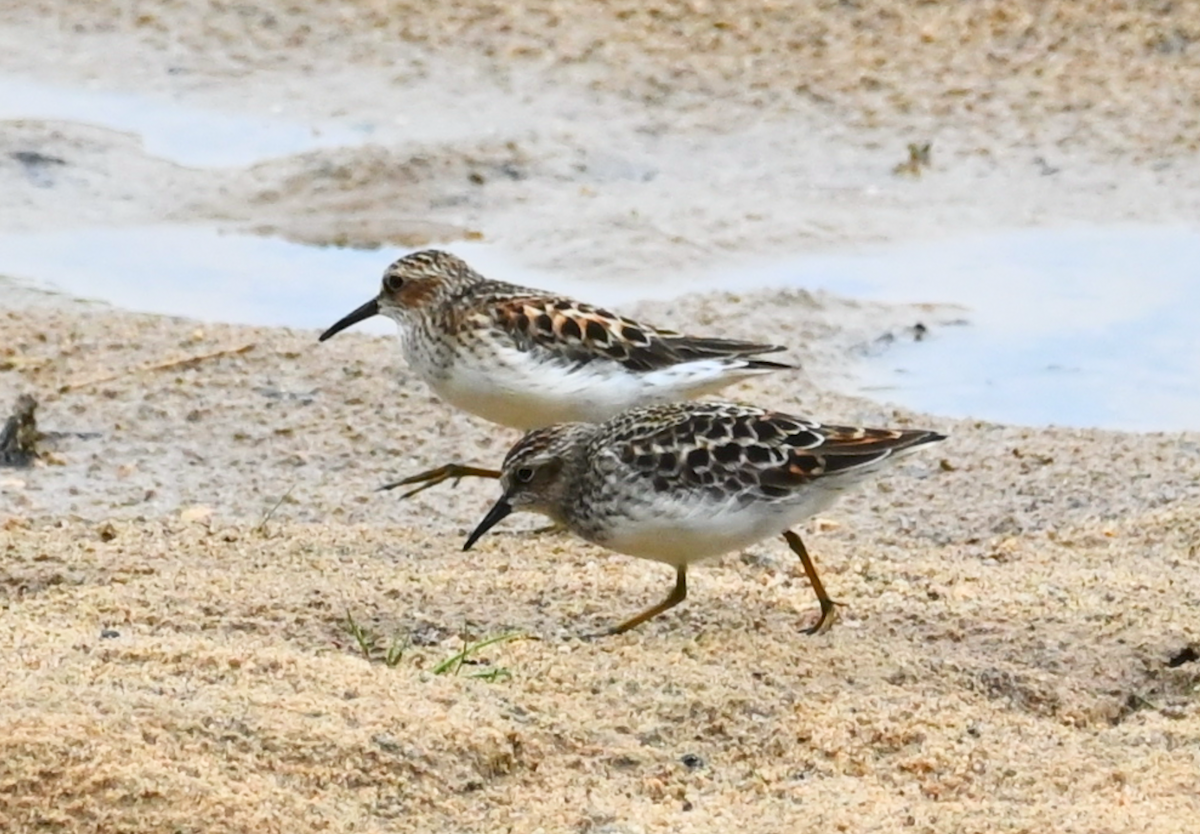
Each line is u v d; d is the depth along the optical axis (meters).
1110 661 10.07
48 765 7.85
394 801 8.10
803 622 10.52
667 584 11.06
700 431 10.12
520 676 9.38
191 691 8.70
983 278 17.55
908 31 21.39
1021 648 10.21
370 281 17.48
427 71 21.14
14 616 10.04
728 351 12.73
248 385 15.39
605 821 8.00
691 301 16.80
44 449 14.25
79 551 11.61
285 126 20.31
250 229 18.45
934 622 10.55
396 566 11.38
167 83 21.17
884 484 14.07
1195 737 8.92
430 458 14.44
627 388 12.52
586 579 11.09
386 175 19.16
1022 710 9.54
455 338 12.79
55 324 16.34
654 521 10.08
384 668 9.24
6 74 21.33
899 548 12.81
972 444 14.67
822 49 21.23
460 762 8.38
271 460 14.30
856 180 19.30
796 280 17.47
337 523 13.10
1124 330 16.61
